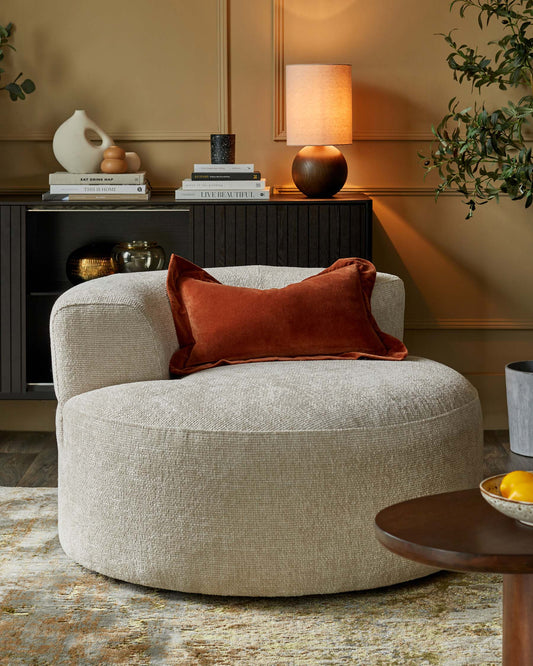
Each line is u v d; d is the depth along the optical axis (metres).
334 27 3.81
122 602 2.27
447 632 2.10
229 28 3.83
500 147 3.75
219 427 2.22
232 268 3.12
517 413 3.55
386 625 2.13
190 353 2.81
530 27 3.78
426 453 2.30
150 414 2.30
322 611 2.21
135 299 2.64
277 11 3.80
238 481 2.20
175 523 2.25
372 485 2.24
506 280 3.96
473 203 3.60
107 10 3.82
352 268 3.00
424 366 2.67
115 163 3.61
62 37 3.84
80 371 2.59
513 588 1.64
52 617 2.18
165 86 3.86
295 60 3.83
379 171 3.90
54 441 3.84
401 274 3.96
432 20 3.80
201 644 2.05
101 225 3.90
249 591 2.25
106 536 2.34
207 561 2.24
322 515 2.22
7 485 3.24
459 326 3.98
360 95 3.85
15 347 3.58
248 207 3.53
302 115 3.55
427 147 3.88
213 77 3.85
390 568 2.29
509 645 1.65
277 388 2.37
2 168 3.92
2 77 3.87
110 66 3.85
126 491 2.29
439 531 1.59
